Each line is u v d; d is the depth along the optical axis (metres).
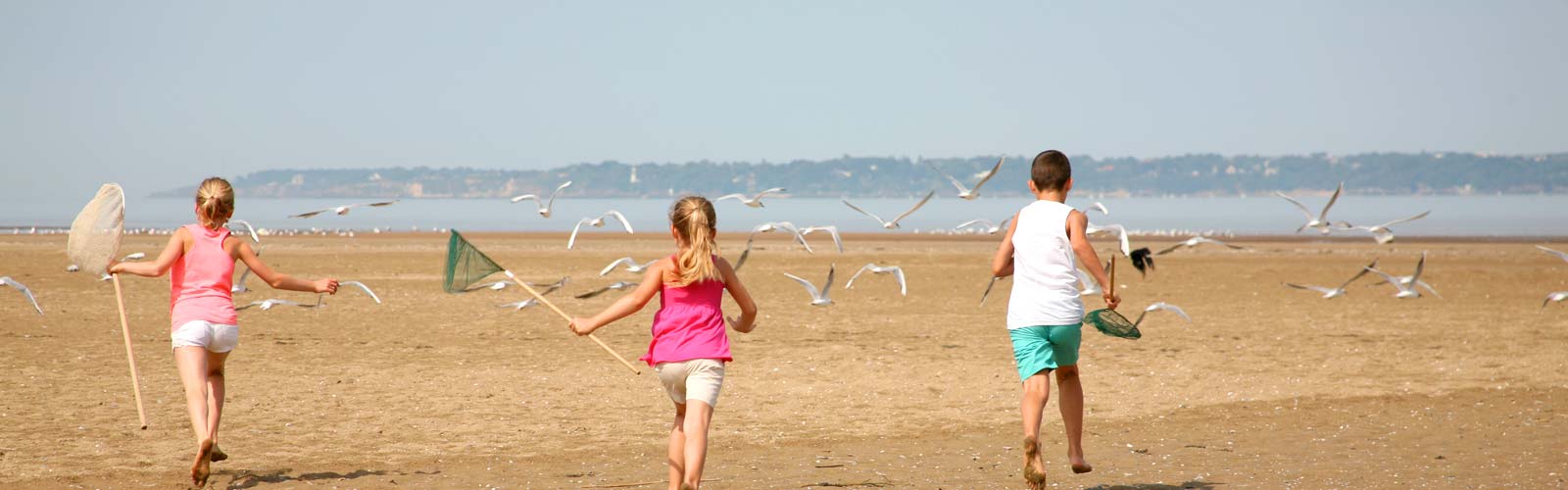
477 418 29.70
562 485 22.67
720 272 19.88
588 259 108.38
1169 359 41.69
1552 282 80.31
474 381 35.75
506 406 31.58
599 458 25.30
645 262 103.56
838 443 27.16
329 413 30.25
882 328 51.59
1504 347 45.44
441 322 52.19
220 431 27.52
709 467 24.33
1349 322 54.56
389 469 23.89
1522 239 175.88
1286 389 35.00
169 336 45.88
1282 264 102.06
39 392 32.28
